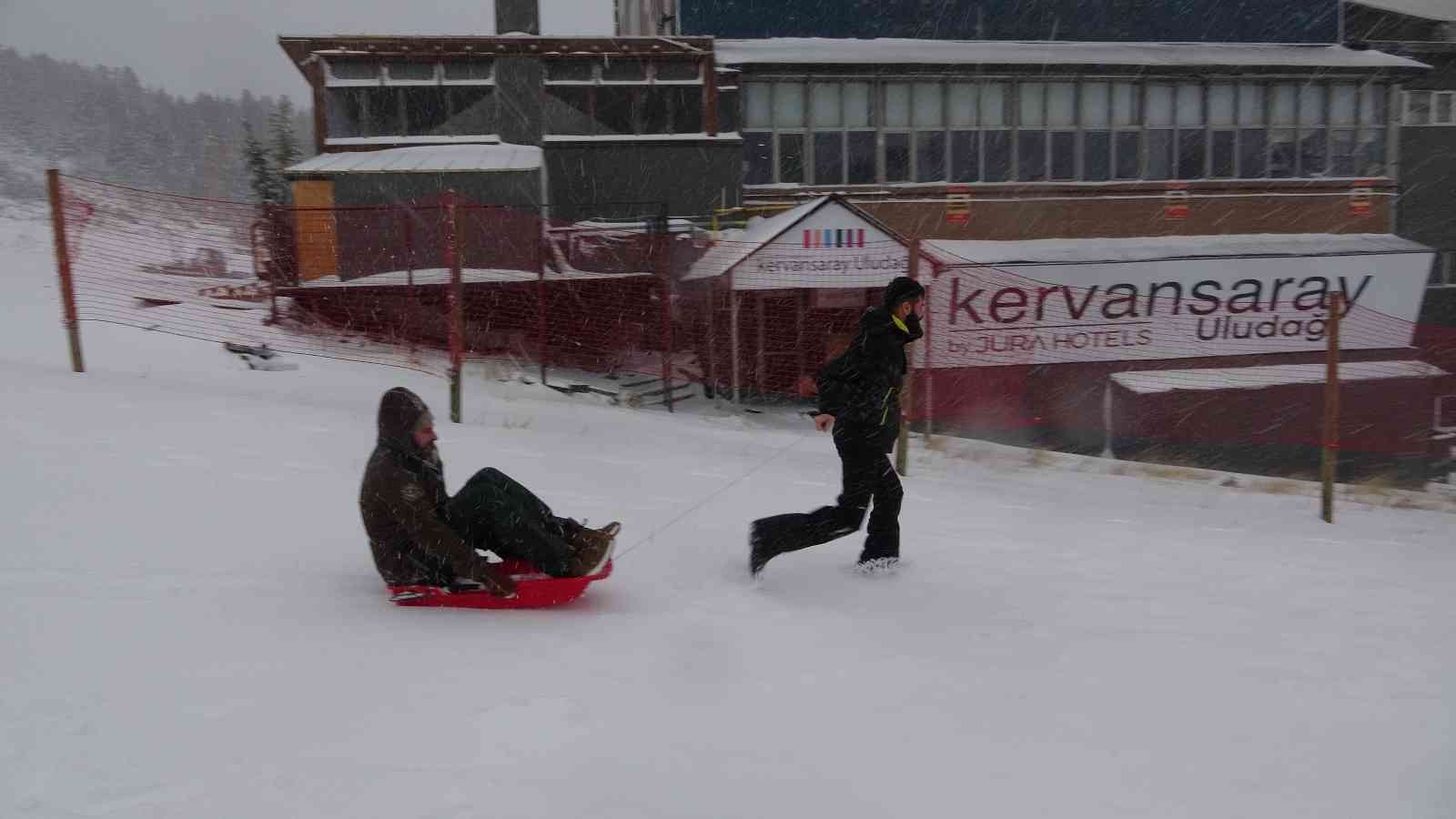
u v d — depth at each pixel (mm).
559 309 16188
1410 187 25688
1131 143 24031
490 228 15734
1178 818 2893
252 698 3354
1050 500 9500
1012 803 2938
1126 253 22203
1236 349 17109
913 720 3533
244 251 15859
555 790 2834
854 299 16234
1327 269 17406
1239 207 24328
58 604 4098
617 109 21141
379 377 13117
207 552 5059
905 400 10430
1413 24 26500
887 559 5676
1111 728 3566
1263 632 4930
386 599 4621
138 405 9062
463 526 4645
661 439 11305
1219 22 25516
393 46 19938
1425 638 4930
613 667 3861
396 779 2842
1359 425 18062
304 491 6605
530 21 23188
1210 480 12953
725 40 23375
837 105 22719
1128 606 5320
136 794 2678
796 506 7793
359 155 18625
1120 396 16422
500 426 10914
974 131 23344
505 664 3820
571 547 4742
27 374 9898
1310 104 24594
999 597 5355
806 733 3352
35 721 3068
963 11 24500
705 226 21297
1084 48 24422
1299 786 3129
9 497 5641
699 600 4945
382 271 15570
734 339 16016
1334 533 9086
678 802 2814
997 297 15477
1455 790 3117
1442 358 18594
